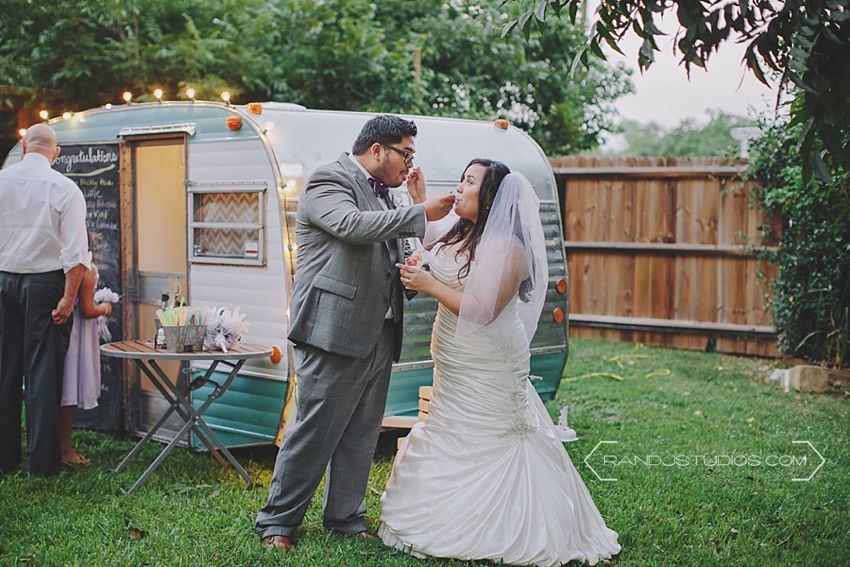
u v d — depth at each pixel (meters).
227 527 4.61
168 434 6.20
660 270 10.74
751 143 9.77
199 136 5.86
